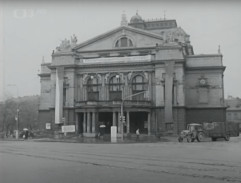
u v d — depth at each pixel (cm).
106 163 1991
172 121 7256
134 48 8006
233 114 15425
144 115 7812
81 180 1383
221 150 3048
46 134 7981
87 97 8119
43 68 9119
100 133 7388
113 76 8006
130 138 6341
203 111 8112
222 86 8138
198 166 1819
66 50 8169
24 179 1419
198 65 8319
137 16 9962
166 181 1352
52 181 1362
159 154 2609
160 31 9919
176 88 7500
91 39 8294
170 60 7456
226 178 1421
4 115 9506
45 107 8944
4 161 2150
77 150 3181
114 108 7300
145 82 7775
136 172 1603
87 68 8131
